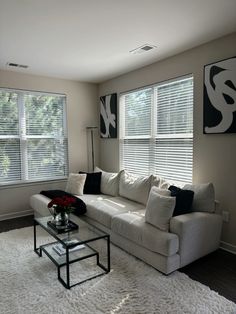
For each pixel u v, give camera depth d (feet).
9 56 11.39
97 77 15.34
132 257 9.07
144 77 13.19
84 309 6.39
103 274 7.97
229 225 9.60
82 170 16.72
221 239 9.92
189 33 9.11
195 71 10.48
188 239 8.14
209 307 6.41
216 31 8.95
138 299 6.74
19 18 7.86
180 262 8.00
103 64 12.71
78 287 7.30
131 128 14.55
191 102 10.91
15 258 9.08
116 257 9.08
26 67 13.08
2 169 13.91
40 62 12.28
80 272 8.10
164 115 12.30
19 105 14.23
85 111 16.62
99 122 17.19
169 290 7.10
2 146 13.85
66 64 12.64
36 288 7.28
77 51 10.84
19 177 14.48
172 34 9.18
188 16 7.84
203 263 8.72
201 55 10.21
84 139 16.69
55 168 15.76
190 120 11.00
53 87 15.23
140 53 11.14
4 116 13.82
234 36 9.04
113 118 15.58
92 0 6.90
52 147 15.60
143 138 13.61
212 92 9.73
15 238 10.89
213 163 9.99
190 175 11.13
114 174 13.91
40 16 7.76
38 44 10.02
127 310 6.34
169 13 7.64
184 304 6.52
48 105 15.30
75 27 8.55
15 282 7.58
